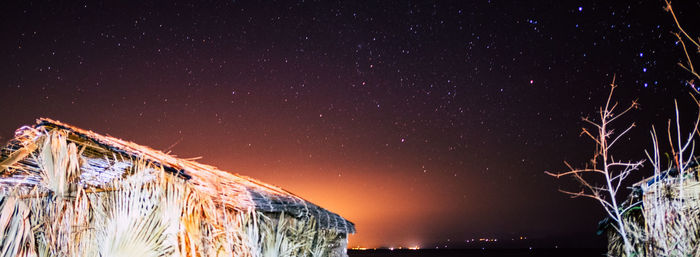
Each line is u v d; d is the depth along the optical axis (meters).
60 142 4.81
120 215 4.77
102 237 4.75
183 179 5.27
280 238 6.32
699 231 4.00
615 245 5.96
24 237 4.62
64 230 4.79
